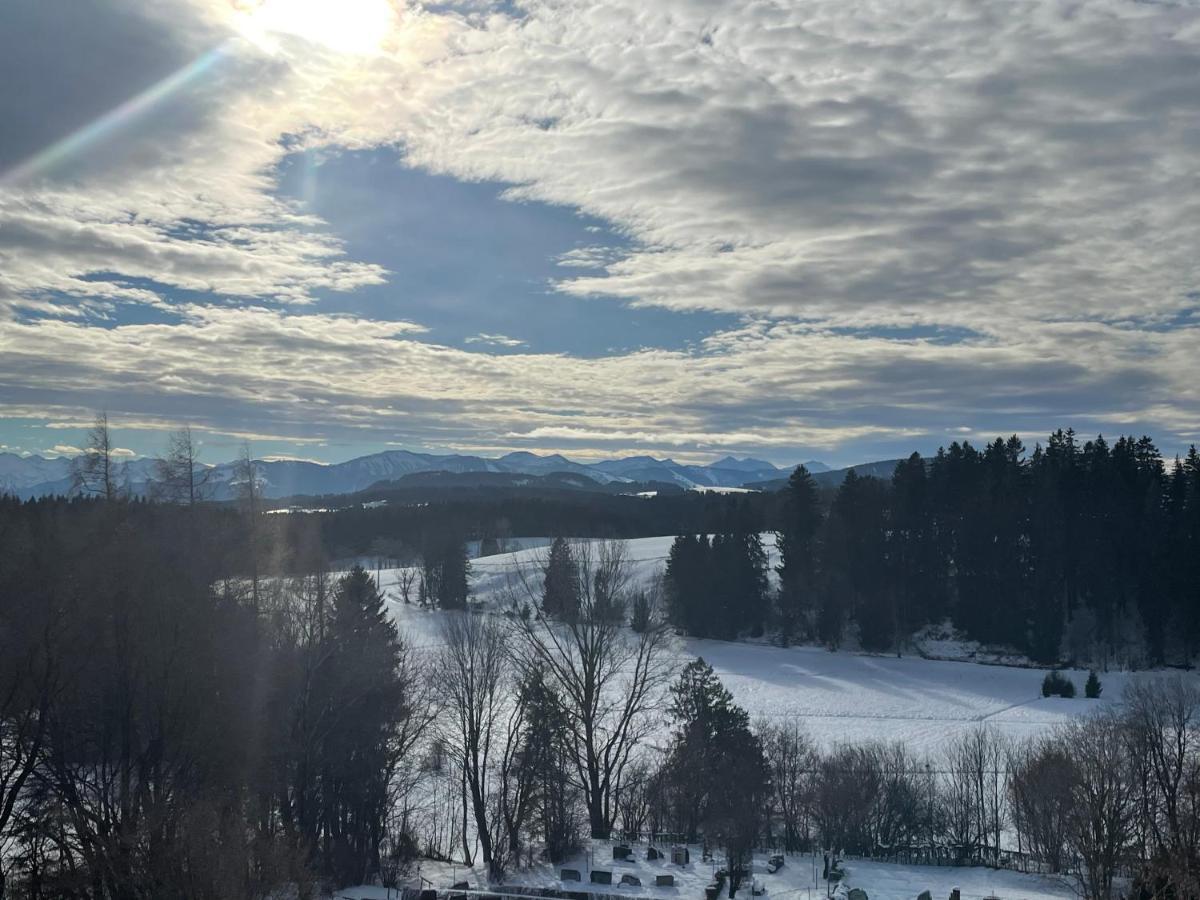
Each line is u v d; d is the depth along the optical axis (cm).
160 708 3584
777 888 4000
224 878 2925
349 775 4256
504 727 6069
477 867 4425
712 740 5022
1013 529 10612
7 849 3412
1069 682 8594
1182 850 3519
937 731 7262
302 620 4331
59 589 3591
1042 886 4144
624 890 3900
